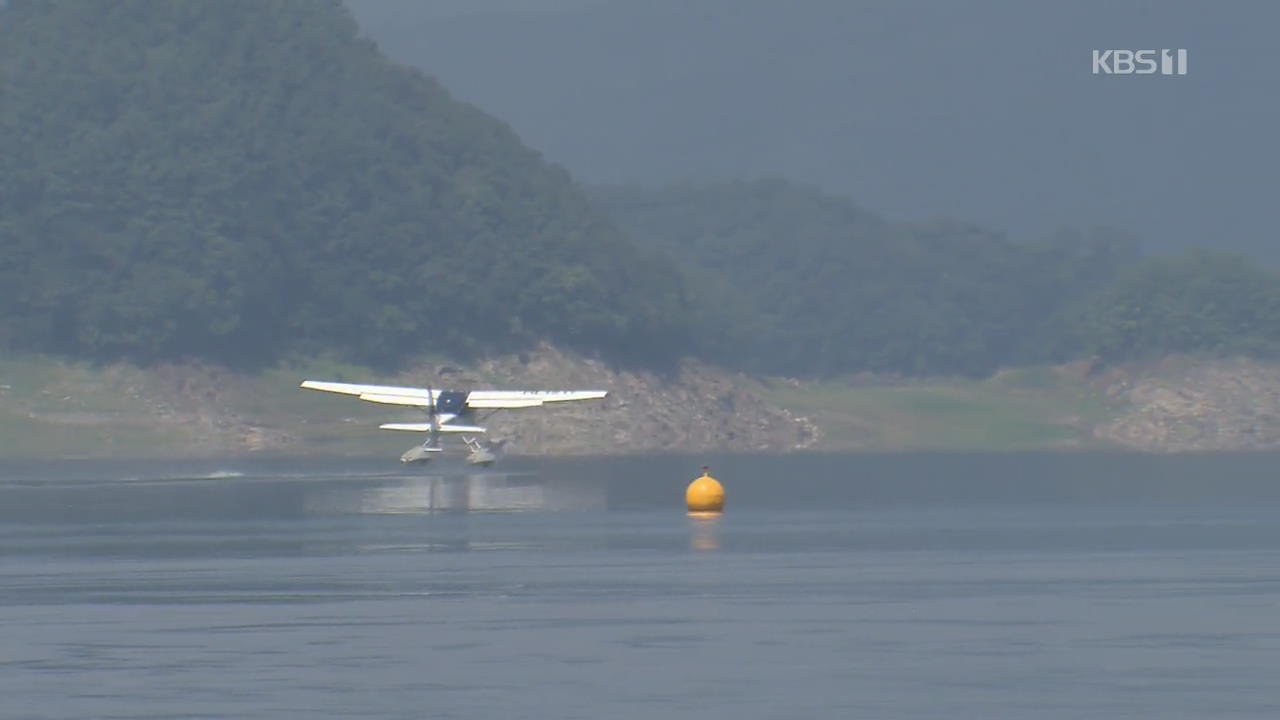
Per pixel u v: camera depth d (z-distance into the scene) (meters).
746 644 176.88
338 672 162.62
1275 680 157.88
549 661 167.62
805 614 197.50
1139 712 145.62
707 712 145.88
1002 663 166.00
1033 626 188.00
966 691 153.62
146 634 185.00
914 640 178.88
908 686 155.75
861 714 145.12
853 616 195.88
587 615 197.12
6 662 168.25
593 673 161.75
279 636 182.88
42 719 143.88
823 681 158.00
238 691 154.25
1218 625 188.38
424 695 152.50
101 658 170.12
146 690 154.75
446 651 173.25
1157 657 168.88
